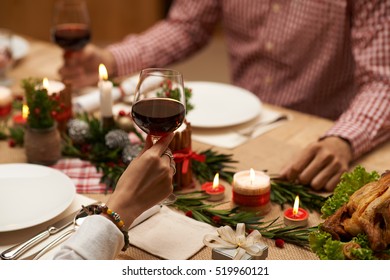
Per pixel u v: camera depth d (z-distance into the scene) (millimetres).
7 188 1548
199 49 2512
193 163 1708
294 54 2277
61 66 2240
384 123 1817
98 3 3645
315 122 1948
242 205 1554
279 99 2355
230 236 1375
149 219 1510
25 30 3654
